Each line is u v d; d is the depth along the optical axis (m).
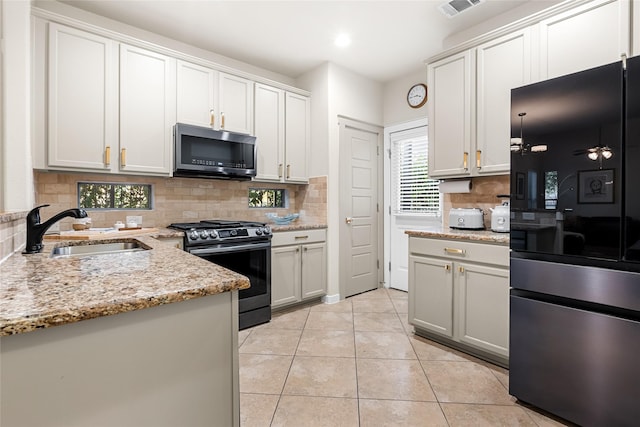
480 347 2.13
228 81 2.98
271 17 2.60
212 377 0.86
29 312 0.62
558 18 2.02
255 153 3.06
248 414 1.64
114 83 2.38
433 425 1.56
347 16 2.59
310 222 3.55
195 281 0.86
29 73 1.89
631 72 1.32
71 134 2.21
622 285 1.35
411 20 2.64
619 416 1.37
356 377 1.98
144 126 2.52
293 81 3.79
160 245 1.64
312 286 3.29
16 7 1.74
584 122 1.45
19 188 1.75
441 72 2.64
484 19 2.63
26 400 0.62
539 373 1.61
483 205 2.72
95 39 2.30
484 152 2.37
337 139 3.51
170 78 2.65
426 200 3.57
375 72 3.65
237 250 2.69
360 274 3.77
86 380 0.68
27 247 1.38
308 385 1.89
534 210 1.63
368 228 3.86
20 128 1.75
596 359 1.43
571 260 1.52
